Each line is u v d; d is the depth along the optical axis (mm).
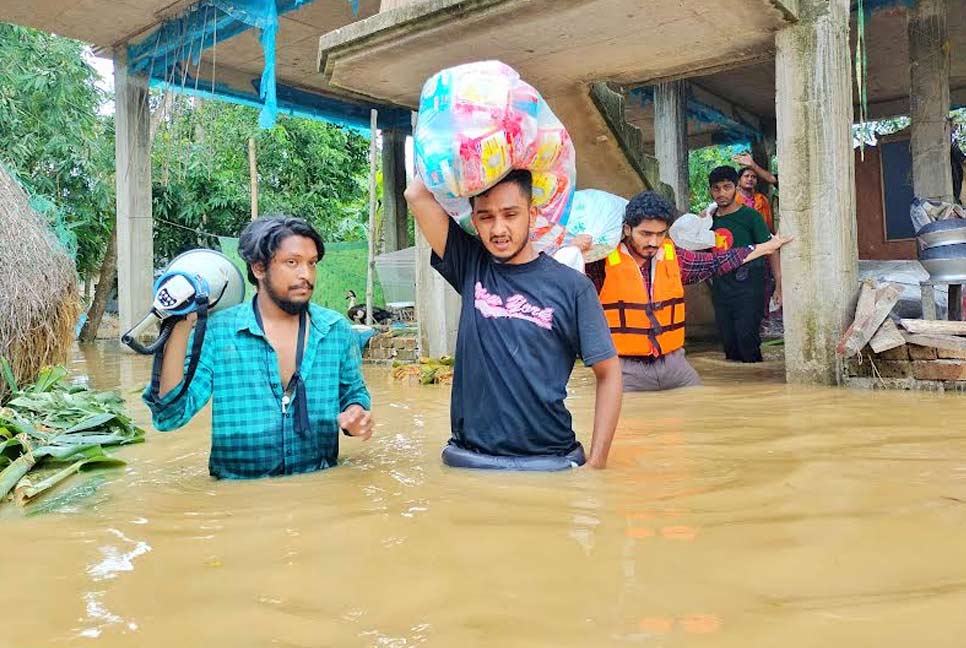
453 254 2652
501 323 2500
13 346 4133
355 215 19078
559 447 2490
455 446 2615
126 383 6082
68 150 13383
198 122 13172
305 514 1941
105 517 1994
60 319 4617
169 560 1612
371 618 1266
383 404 4355
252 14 8586
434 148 2346
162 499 2189
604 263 4410
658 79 5668
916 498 1932
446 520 1828
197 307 2287
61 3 9477
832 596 1298
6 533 1862
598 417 2475
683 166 10367
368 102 14023
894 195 11883
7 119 12719
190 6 9586
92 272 15383
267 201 16703
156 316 2293
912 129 7883
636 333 4367
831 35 4480
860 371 4406
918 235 4691
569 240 4082
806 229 4562
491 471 2404
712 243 5363
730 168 6121
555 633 1176
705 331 8211
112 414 3320
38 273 4418
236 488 2316
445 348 6527
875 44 10602
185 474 2594
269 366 2512
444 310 6516
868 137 12031
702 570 1437
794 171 4578
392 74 5473
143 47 10523
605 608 1269
